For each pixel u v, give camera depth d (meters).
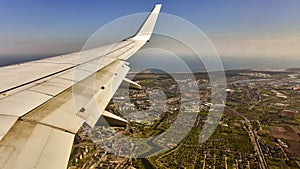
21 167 2.23
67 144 2.95
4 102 3.79
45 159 2.46
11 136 2.68
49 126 3.22
